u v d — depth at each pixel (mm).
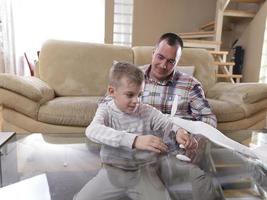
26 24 4004
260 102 1891
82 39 4270
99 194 819
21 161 995
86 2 4195
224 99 1994
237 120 1853
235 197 894
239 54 3820
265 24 3352
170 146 1011
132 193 823
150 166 949
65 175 927
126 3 4336
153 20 4410
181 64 2279
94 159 1010
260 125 1948
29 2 3979
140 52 2314
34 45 4094
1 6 3730
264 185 938
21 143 1098
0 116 1614
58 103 1687
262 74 3416
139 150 964
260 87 1862
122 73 1060
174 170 941
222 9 3543
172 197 833
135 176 897
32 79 1891
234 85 2055
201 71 2301
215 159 1014
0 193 801
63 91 2094
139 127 1119
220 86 2197
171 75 1550
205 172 963
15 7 3867
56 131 1643
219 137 1053
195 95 1529
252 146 1078
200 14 4492
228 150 1015
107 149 1000
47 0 4066
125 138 959
